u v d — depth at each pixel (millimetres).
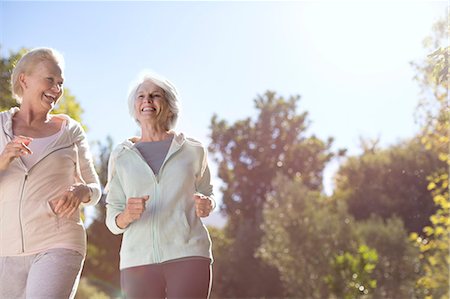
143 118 2967
